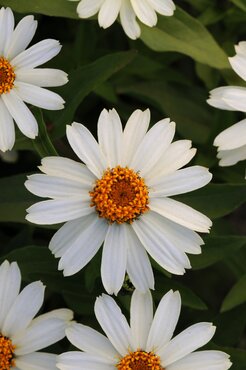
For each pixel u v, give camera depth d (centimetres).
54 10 37
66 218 33
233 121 41
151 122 43
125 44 43
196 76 45
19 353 34
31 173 37
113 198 34
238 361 35
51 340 34
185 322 39
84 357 34
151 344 34
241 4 40
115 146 34
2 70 35
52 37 43
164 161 34
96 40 42
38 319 34
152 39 39
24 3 37
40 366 34
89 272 35
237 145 35
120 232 34
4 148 35
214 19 41
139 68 42
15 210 37
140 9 37
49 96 35
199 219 34
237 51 36
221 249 36
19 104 35
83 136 34
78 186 34
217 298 42
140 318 34
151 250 34
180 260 34
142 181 34
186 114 43
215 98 36
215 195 36
